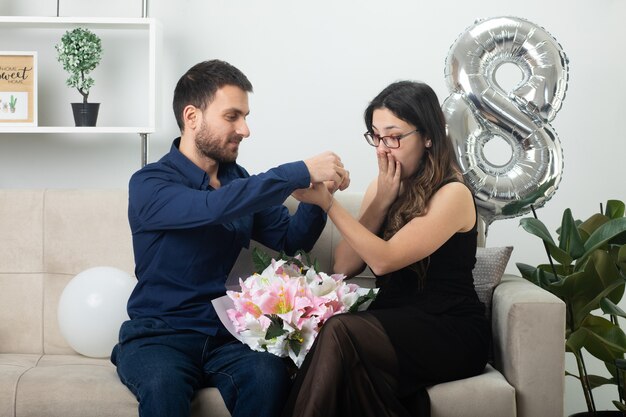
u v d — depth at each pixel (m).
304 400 1.87
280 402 1.97
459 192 2.15
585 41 3.09
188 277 2.18
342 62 3.08
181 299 2.16
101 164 3.09
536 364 2.03
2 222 2.58
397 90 2.18
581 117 3.11
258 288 2.10
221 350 2.12
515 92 2.57
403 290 2.18
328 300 2.07
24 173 3.09
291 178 2.09
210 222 2.08
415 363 2.00
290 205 2.59
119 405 2.00
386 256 2.09
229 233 2.23
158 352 2.03
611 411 2.59
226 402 2.00
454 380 2.05
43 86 3.07
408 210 2.15
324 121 3.10
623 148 3.11
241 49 3.08
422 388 2.00
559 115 3.11
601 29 3.08
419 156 2.20
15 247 2.58
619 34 3.09
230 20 3.08
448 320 2.08
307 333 2.04
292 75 3.09
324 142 3.10
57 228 2.58
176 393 1.91
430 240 2.11
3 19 2.88
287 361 2.10
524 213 2.62
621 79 3.09
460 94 2.58
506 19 2.57
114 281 2.41
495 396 1.98
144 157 2.97
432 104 2.18
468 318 2.12
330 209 2.15
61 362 2.40
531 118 2.56
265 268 2.22
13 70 2.88
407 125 2.16
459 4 3.07
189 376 1.99
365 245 2.10
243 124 2.25
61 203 2.59
